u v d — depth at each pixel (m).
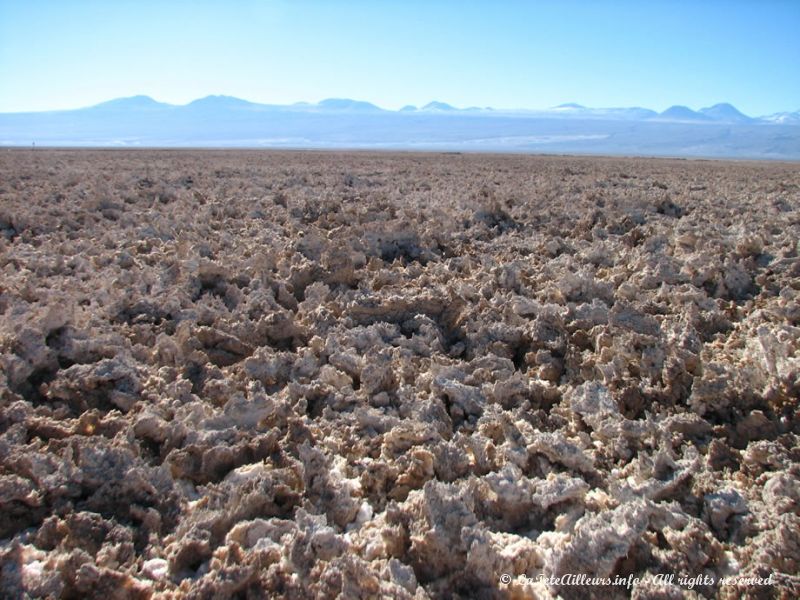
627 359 5.42
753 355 5.36
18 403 4.50
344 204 13.41
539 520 3.66
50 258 8.52
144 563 3.24
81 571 3.01
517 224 12.42
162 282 7.55
